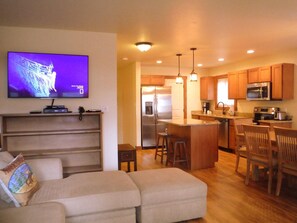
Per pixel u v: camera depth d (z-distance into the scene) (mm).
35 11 2982
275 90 5434
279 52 5523
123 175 2818
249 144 3816
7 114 3324
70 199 2217
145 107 6965
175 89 7875
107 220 2357
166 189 2539
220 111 7637
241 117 6371
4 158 2494
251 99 6004
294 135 3055
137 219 2553
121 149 4297
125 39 4289
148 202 2471
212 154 4949
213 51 5324
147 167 5023
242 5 2836
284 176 3986
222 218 2779
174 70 7797
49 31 3711
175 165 5148
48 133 3477
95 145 3992
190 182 2688
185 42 4516
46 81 3643
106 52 3957
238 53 5586
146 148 6996
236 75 6629
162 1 2715
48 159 2893
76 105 3875
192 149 4793
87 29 3746
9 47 3568
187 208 2646
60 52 3762
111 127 4035
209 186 3816
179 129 5309
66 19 3279
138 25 3549
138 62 6730
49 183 2580
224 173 4516
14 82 3518
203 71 8211
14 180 2109
